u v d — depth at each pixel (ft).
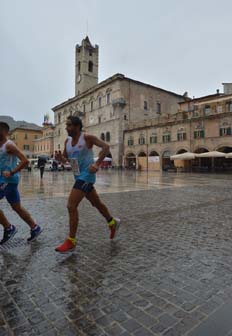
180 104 148.87
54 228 17.62
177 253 13.01
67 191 39.75
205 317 7.60
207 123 117.70
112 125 166.40
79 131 13.20
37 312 7.94
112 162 165.99
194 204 27.53
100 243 14.55
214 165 118.32
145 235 16.12
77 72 214.69
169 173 110.32
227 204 27.63
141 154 152.35
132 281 9.95
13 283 9.80
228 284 9.70
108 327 7.18
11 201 14.21
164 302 8.44
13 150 13.79
